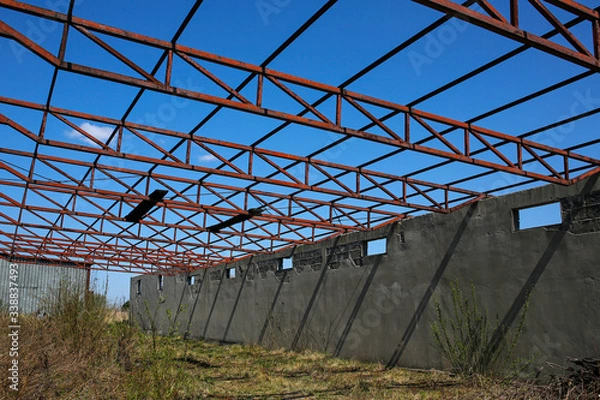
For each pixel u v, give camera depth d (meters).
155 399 6.85
